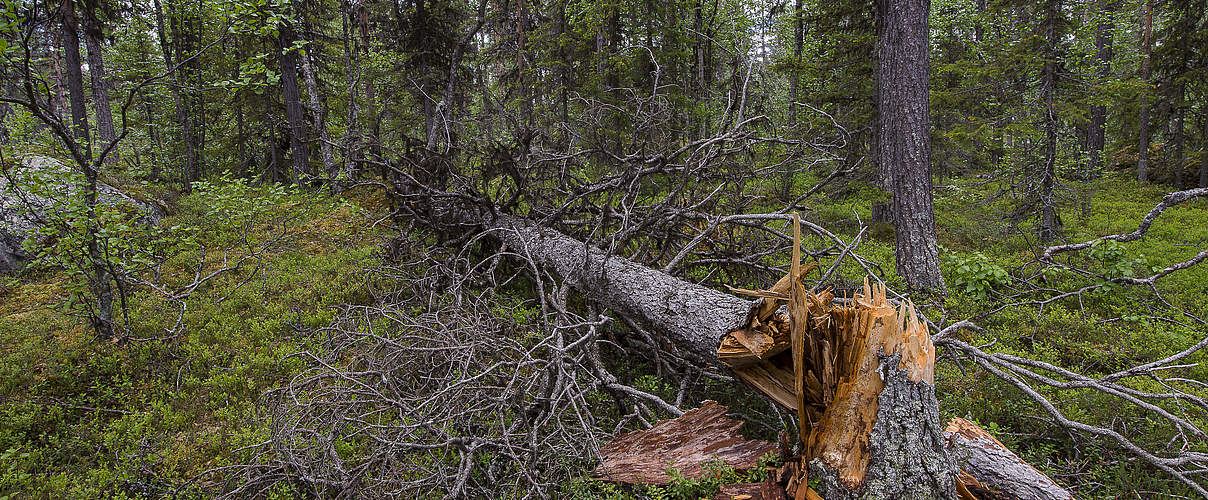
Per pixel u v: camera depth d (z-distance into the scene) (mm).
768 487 2963
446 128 8250
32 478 3727
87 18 10922
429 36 15188
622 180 6699
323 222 10133
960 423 3152
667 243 6418
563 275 5668
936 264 7410
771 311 3240
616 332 5391
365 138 8805
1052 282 7641
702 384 4707
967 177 15844
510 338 4801
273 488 3611
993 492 2857
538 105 15203
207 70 13680
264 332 5793
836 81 12695
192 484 3711
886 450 2633
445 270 6508
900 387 2678
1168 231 11758
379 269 7004
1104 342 5543
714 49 16000
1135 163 20953
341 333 5191
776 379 3322
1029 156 11758
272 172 15289
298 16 12656
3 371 4941
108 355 5352
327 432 3734
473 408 3840
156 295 6676
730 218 5668
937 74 13234
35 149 8023
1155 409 3385
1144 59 16938
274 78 6051
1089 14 13398
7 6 4191
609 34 14039
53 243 5793
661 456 3408
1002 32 13859
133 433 4238
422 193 7660
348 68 13570
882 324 2734
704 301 4051
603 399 4375
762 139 6898
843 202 12758
